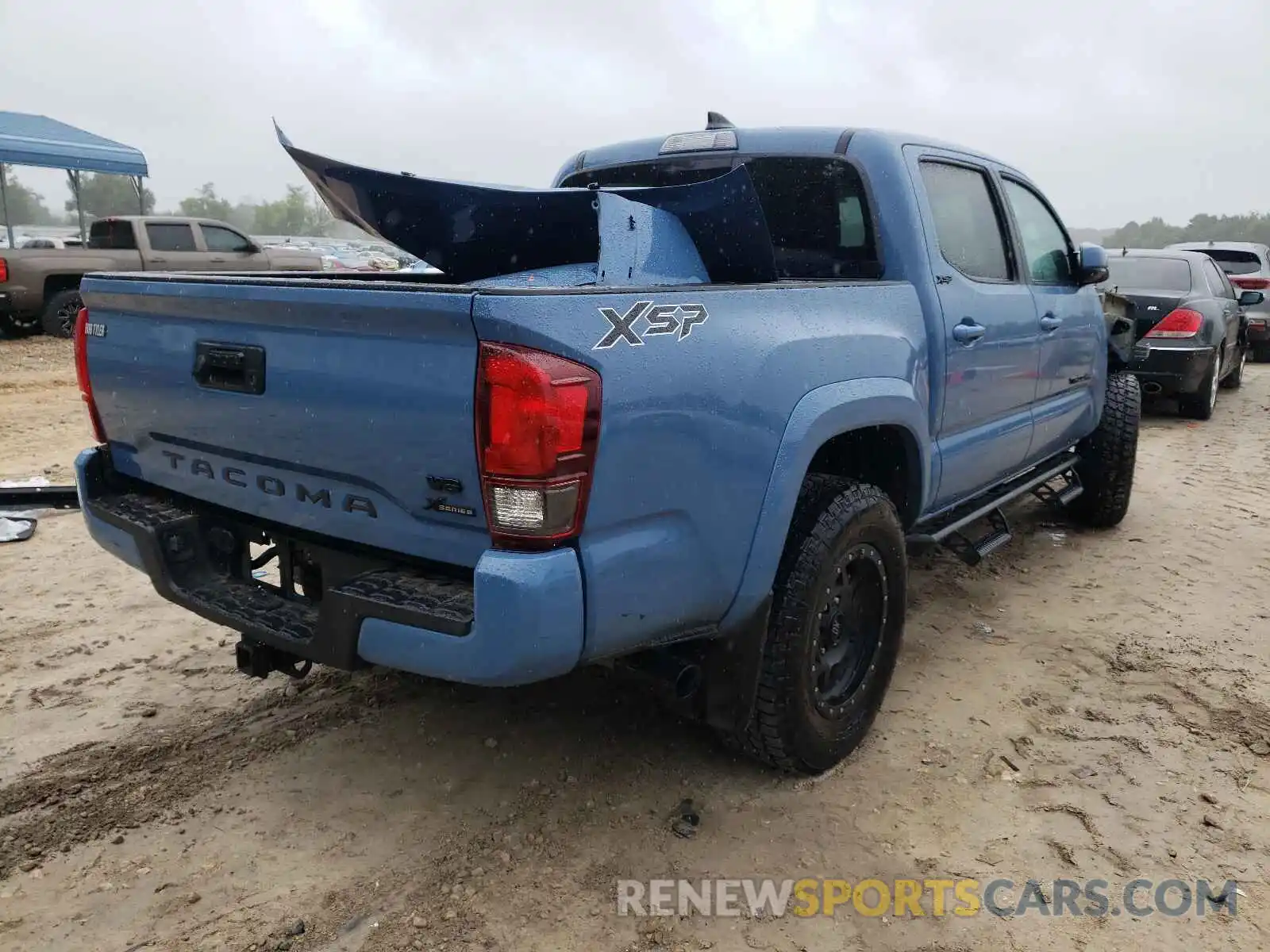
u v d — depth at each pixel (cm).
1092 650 406
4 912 240
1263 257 1465
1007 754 323
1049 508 602
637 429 223
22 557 488
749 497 255
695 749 323
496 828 277
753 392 252
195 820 279
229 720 335
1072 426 505
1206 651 404
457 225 318
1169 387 927
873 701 323
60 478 633
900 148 355
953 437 380
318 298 226
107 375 302
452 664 217
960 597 468
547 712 345
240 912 241
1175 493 673
